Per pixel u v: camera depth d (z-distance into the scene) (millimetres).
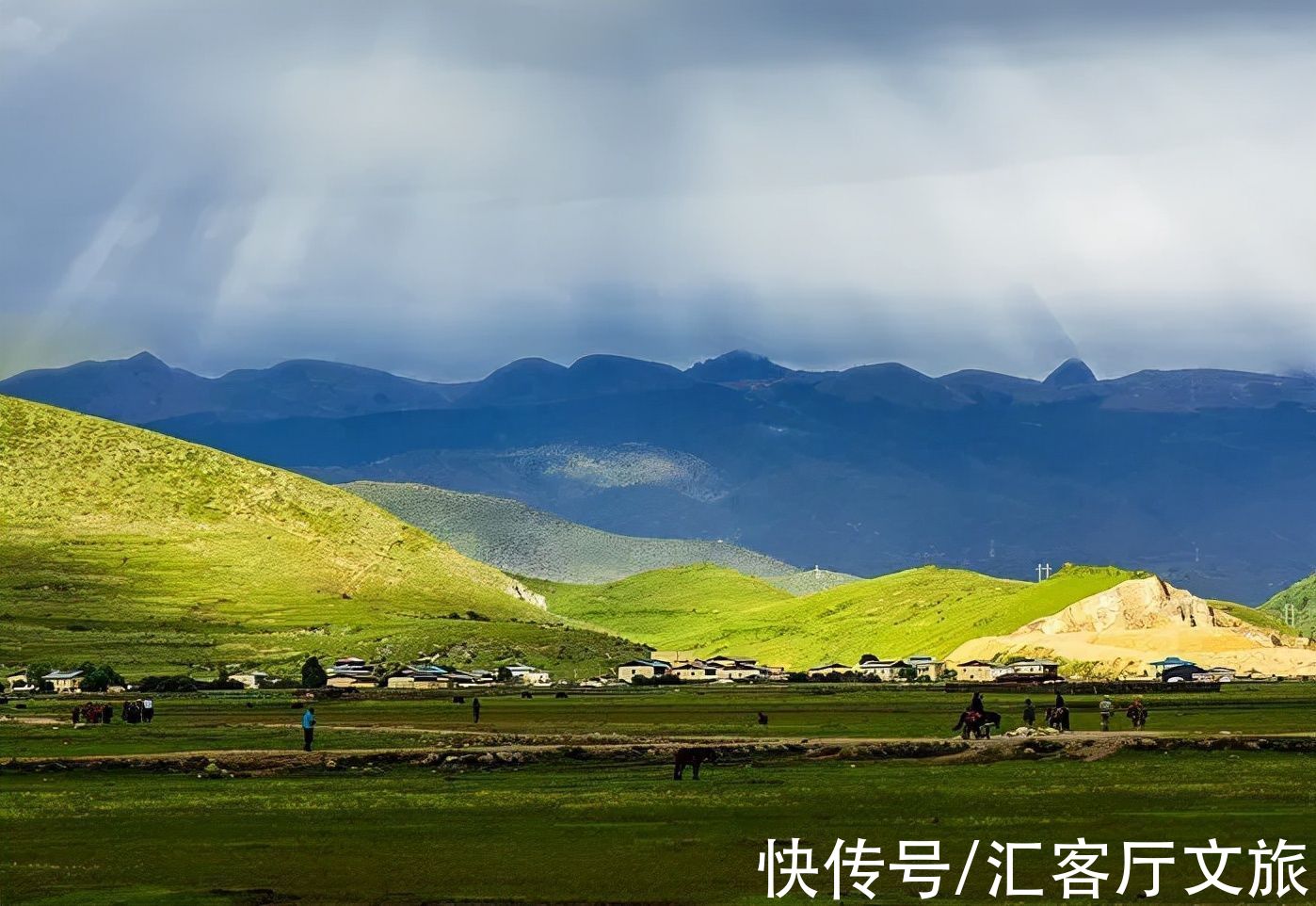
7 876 81750
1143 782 116562
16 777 127062
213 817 101188
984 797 108188
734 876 81125
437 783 121875
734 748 143000
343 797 111938
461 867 83500
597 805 105875
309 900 75875
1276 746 144375
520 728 180875
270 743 155625
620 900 75688
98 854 87875
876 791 112312
